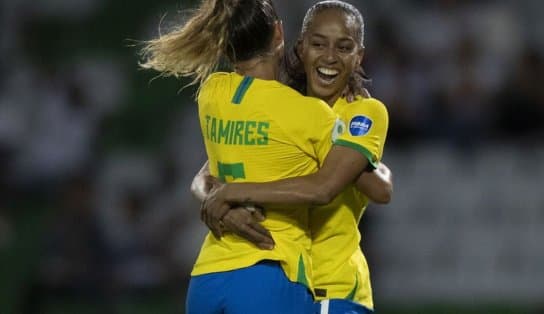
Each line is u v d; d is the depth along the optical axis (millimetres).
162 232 43312
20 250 47531
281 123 18625
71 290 41500
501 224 46000
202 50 19281
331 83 19359
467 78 48344
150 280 42281
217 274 18672
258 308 18328
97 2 61969
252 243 18625
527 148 47375
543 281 45062
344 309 19281
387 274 45312
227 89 19094
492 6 52250
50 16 61000
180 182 45938
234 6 19000
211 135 19219
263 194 18469
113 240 42281
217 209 18672
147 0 60594
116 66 57594
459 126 47656
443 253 45906
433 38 50500
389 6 52250
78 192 42594
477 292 45062
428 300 43938
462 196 46469
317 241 19562
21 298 42344
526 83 48094
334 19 19219
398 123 47688
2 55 56969
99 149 52719
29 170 51562
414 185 46719
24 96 53062
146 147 53094
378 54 49188
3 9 59656
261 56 19172
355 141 18781
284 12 51312
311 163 18938
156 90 57031
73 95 53000
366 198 20094
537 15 53312
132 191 43719
